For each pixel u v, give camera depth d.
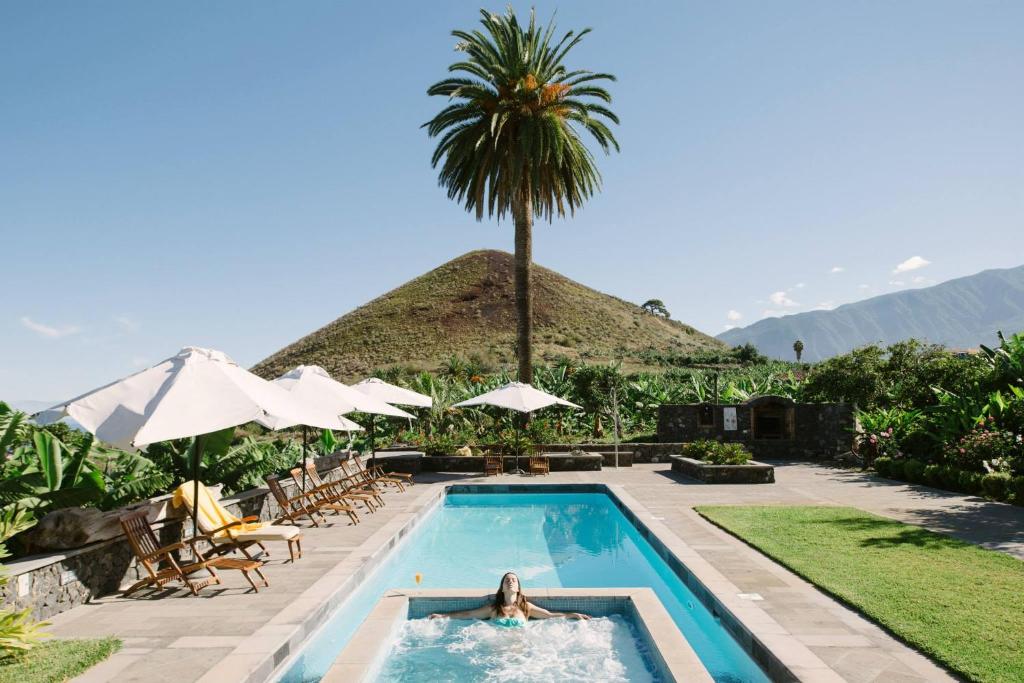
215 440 11.91
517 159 22.38
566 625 6.83
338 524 11.32
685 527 10.20
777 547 8.45
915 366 21.86
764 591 6.65
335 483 12.96
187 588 7.30
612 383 26.98
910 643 5.15
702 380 30.70
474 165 23.91
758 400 21.78
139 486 8.92
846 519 10.43
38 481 7.18
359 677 5.08
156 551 7.22
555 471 19.23
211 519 8.62
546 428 23.27
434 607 7.09
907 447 16.53
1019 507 11.46
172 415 6.67
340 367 82.06
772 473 15.61
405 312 96.44
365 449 22.12
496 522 13.26
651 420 26.73
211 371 7.53
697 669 5.16
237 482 12.20
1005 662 4.69
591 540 11.53
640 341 93.12
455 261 115.50
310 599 6.84
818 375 23.19
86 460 9.17
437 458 19.88
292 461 15.98
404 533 11.06
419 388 26.69
